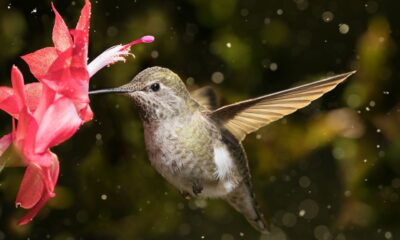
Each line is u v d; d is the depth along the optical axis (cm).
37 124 162
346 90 188
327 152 199
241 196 176
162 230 186
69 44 162
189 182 173
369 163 187
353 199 187
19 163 162
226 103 188
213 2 187
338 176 198
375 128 187
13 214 182
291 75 193
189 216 193
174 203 186
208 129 173
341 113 187
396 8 195
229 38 189
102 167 183
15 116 162
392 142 187
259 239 196
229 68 189
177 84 172
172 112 172
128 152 184
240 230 195
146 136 172
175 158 172
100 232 184
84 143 183
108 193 184
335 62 195
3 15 179
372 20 190
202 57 188
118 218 184
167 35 185
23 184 162
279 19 193
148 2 185
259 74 191
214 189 173
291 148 188
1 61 180
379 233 197
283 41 192
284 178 199
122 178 184
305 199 199
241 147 175
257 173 188
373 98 187
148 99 171
